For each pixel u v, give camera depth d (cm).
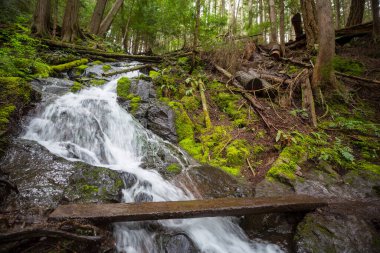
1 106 468
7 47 771
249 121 682
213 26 1358
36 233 243
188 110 713
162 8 1753
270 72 949
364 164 534
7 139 417
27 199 314
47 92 622
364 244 333
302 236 344
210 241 349
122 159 520
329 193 455
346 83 884
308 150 568
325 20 773
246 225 388
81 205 317
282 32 1154
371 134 639
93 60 1004
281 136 605
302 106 748
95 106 596
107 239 280
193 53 968
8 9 1020
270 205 360
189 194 434
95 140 525
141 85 738
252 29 1598
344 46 1237
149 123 632
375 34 1139
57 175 367
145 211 310
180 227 354
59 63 859
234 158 560
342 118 702
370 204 419
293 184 473
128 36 2442
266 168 537
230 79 866
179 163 518
